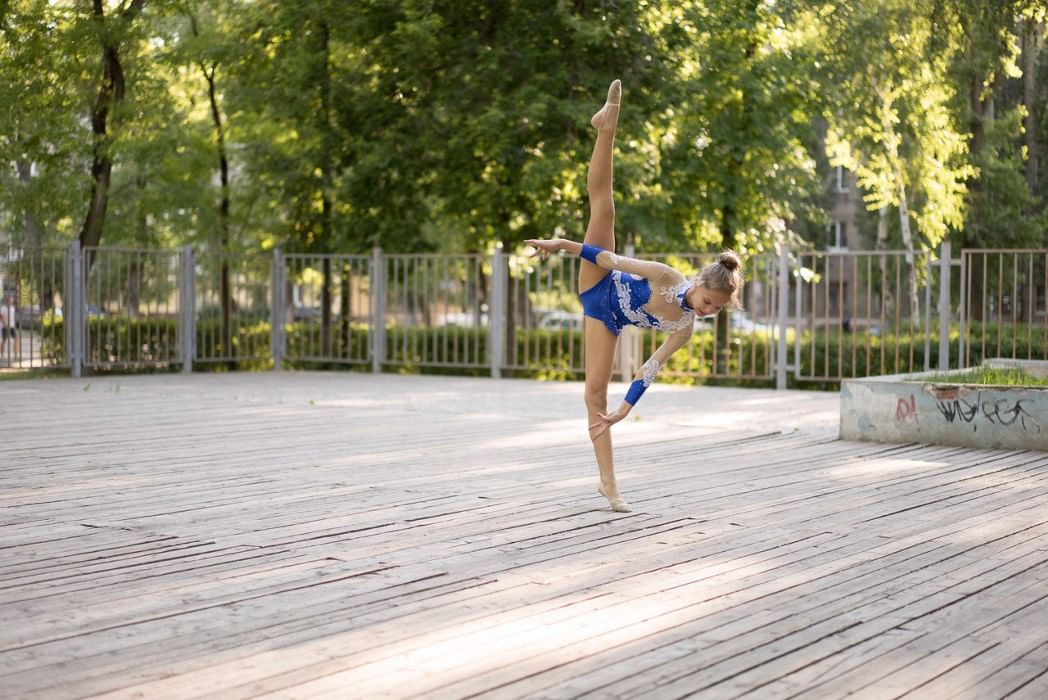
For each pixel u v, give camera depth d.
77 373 15.58
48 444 8.17
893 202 21.66
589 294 5.56
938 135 21.14
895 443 8.66
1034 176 26.25
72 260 15.52
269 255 17.67
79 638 3.44
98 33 16.11
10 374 15.79
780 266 14.33
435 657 3.28
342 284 17.67
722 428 9.66
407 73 17.28
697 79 16.84
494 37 16.94
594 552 4.70
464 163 17.61
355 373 17.08
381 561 4.51
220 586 4.10
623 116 15.99
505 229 18.33
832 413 11.05
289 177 18.14
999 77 24.22
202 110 20.44
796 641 3.46
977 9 19.80
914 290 21.67
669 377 15.95
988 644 3.46
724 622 3.66
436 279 17.05
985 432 8.37
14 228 17.84
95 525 5.23
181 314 16.69
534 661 3.25
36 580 4.17
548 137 16.67
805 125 18.70
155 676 3.09
